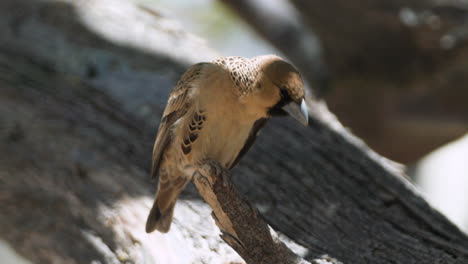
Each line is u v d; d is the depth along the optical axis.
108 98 11.90
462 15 14.40
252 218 6.94
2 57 13.08
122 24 14.33
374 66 15.72
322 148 10.89
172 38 14.12
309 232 8.72
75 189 9.84
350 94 16.59
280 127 11.38
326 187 9.86
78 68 12.86
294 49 18.06
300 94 7.58
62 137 10.80
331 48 16.34
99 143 10.64
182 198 9.42
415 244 8.37
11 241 10.11
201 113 8.08
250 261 7.09
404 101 16.00
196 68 8.36
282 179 10.05
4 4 14.79
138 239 8.57
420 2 14.62
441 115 15.83
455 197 27.69
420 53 15.18
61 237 9.46
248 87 7.74
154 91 12.05
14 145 10.85
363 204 9.44
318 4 15.45
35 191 10.17
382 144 16.72
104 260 8.75
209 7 22.42
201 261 7.79
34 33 13.87
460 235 8.66
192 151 8.32
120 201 9.37
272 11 18.42
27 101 11.74
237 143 8.38
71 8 14.65
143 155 10.39
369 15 14.94
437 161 27.89
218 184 6.90
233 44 23.09
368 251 8.23
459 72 15.06
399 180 10.05
